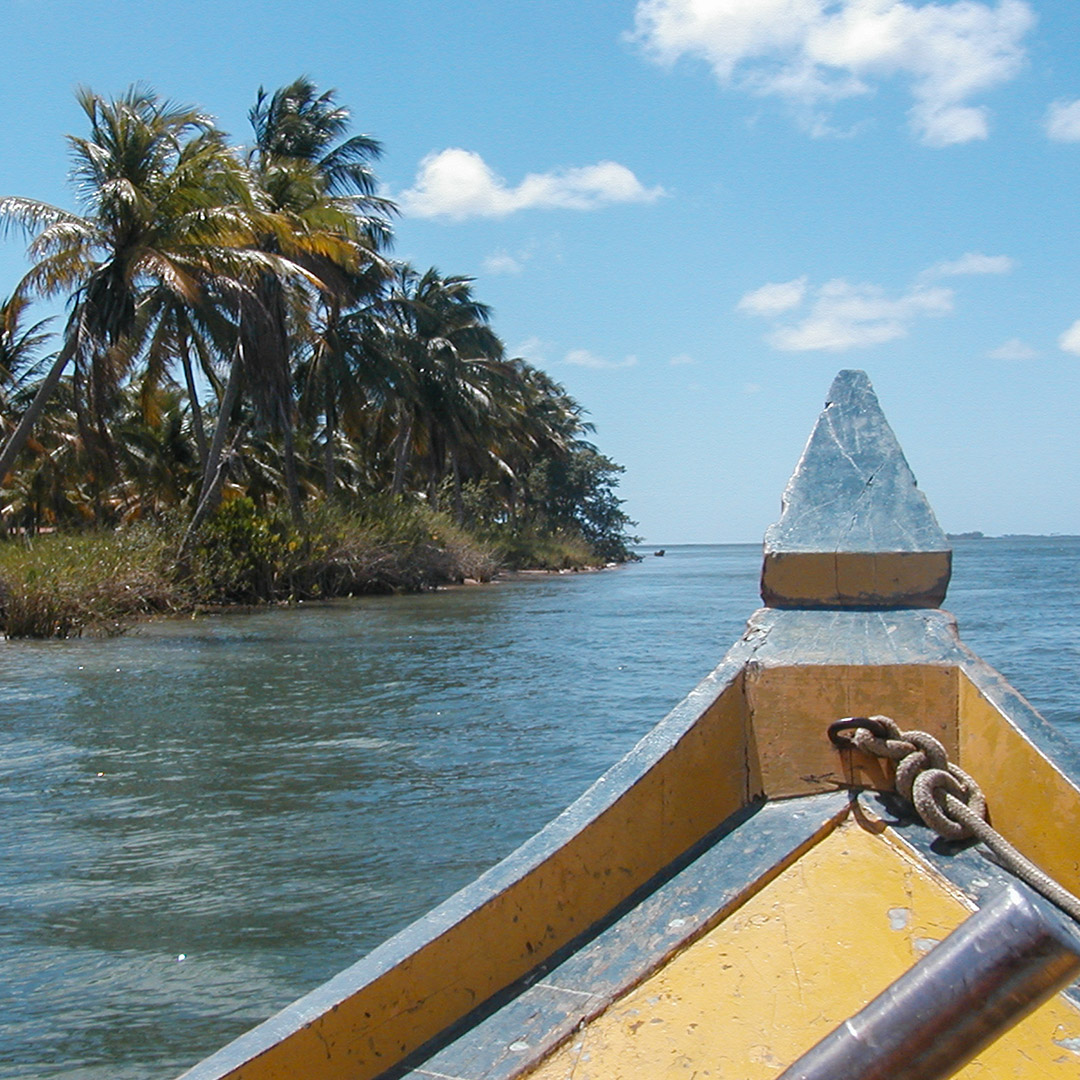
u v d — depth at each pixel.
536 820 6.98
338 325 35.38
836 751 2.61
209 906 5.46
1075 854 2.18
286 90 33.06
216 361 30.20
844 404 3.57
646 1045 1.89
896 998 0.99
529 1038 1.97
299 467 43.88
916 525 3.10
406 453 43.34
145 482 37.97
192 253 22.78
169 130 22.45
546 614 25.03
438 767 8.52
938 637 2.78
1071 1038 1.83
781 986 1.99
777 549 3.07
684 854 2.47
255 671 14.27
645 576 55.94
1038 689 12.99
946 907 2.16
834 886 2.26
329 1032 1.95
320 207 28.39
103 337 21.83
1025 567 68.12
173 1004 4.43
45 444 37.03
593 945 2.21
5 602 19.05
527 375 67.00
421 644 17.84
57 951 4.92
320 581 30.38
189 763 8.71
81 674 13.98
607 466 81.38
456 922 2.12
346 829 6.79
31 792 7.81
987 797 2.43
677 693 12.33
